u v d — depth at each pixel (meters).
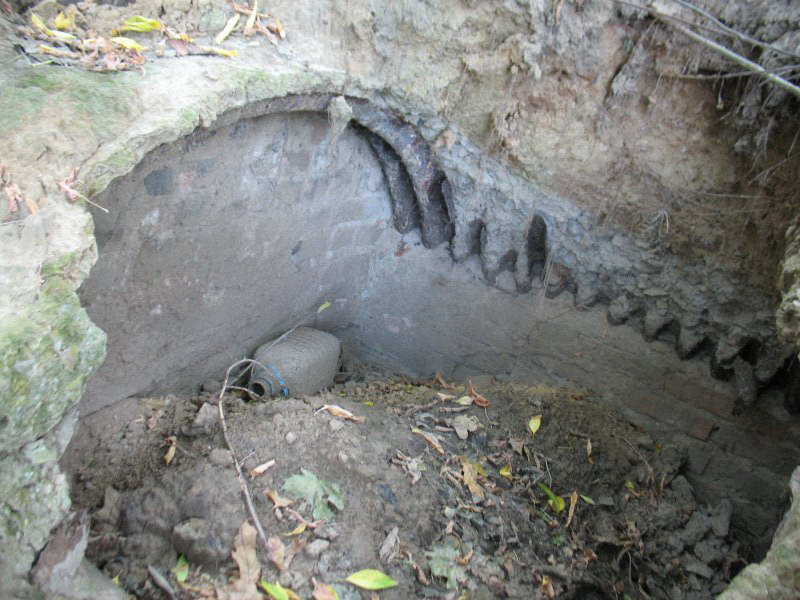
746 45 1.00
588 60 1.12
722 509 1.18
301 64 1.04
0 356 0.59
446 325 1.60
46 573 0.63
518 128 1.24
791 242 0.99
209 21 1.01
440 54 1.18
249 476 0.92
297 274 1.41
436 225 1.55
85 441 1.00
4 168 0.73
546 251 1.41
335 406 1.11
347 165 1.38
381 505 0.94
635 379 1.38
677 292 1.27
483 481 1.07
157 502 0.87
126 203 0.91
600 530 1.08
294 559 0.83
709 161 1.12
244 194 1.14
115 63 0.87
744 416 1.26
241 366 1.35
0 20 0.85
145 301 1.04
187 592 0.78
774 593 0.59
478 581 0.89
